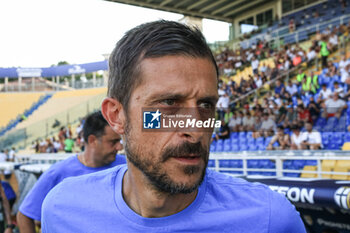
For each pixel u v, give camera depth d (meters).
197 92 0.64
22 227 1.87
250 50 14.66
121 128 0.74
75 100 21.14
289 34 13.99
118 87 0.72
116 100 0.74
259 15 16.83
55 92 22.05
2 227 3.46
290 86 10.27
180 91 0.63
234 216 0.76
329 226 2.40
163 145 0.63
